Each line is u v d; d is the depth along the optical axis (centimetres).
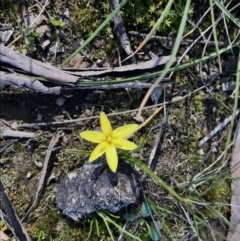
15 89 32
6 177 33
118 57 33
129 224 34
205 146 34
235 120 35
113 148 30
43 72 30
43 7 32
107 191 32
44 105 32
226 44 34
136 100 33
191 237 34
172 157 34
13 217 32
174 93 34
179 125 34
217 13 33
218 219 35
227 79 34
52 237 33
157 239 34
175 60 33
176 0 33
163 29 33
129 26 33
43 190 33
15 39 32
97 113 33
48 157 33
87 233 34
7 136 32
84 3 32
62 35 32
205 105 34
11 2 32
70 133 33
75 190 32
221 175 33
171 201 34
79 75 31
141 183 33
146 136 34
